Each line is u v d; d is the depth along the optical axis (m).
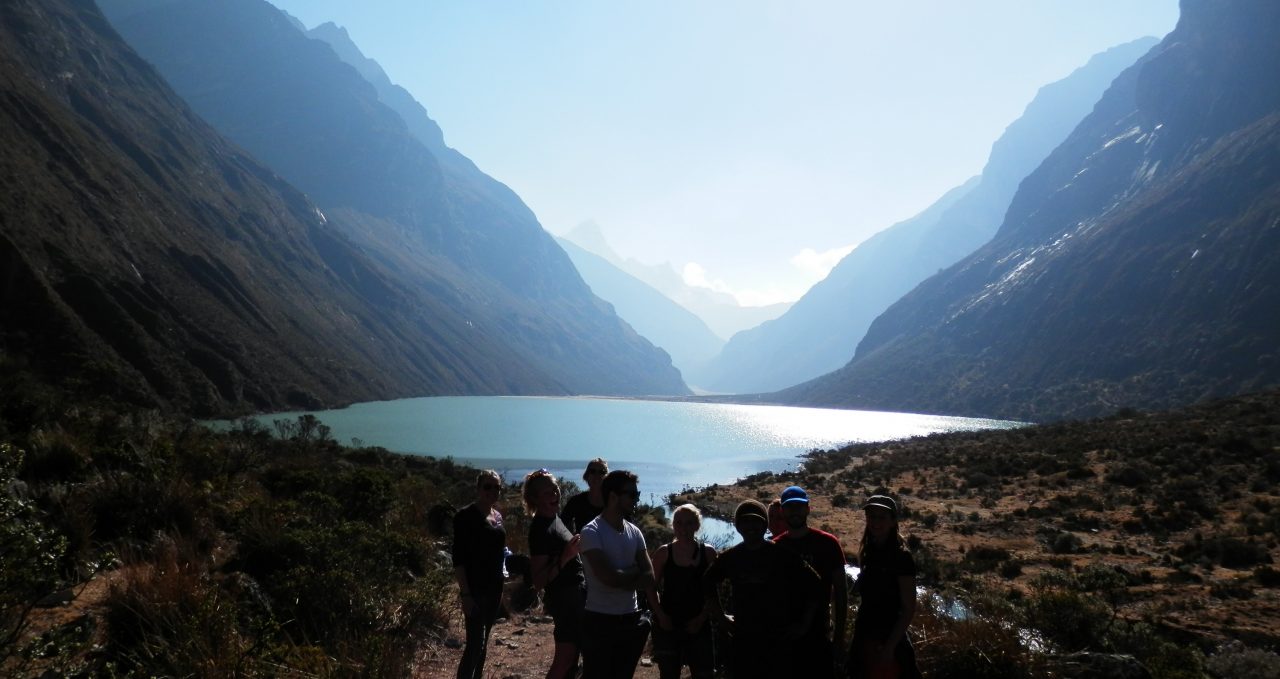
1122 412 66.19
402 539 9.84
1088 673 6.85
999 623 7.13
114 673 4.17
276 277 161.00
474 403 172.38
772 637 4.70
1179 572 19.59
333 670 5.24
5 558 4.07
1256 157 154.38
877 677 4.66
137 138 157.88
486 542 5.85
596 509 6.03
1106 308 159.25
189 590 5.76
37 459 8.44
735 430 125.38
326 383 123.12
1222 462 36.16
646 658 7.86
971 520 30.27
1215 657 11.59
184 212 141.25
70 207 90.12
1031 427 76.25
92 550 6.72
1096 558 22.45
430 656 6.75
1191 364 124.69
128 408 22.16
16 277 63.62
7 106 98.81
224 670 4.71
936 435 82.88
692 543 5.52
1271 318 120.00
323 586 6.81
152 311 83.44
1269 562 21.00
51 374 56.72
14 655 4.01
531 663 7.22
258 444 25.00
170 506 8.12
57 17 172.50
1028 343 177.12
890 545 4.87
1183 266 147.75
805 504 5.07
